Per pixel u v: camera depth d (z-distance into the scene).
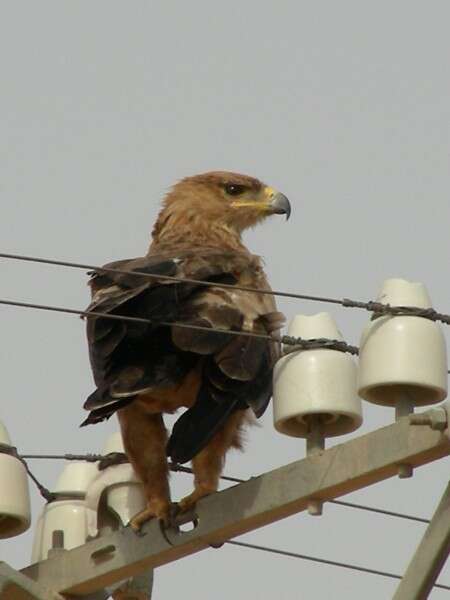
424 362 13.33
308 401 13.66
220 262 15.21
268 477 13.39
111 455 15.91
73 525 15.83
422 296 13.62
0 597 13.87
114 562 14.01
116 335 14.34
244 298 14.75
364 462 12.90
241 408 14.69
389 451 12.78
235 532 13.68
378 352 13.39
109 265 15.20
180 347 14.22
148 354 14.47
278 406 13.85
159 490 14.75
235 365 14.14
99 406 13.95
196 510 13.85
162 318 14.34
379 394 13.69
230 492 13.60
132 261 15.32
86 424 14.09
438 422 12.44
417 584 12.26
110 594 14.95
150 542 13.95
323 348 13.85
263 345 14.49
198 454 14.57
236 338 14.34
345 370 13.79
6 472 14.75
